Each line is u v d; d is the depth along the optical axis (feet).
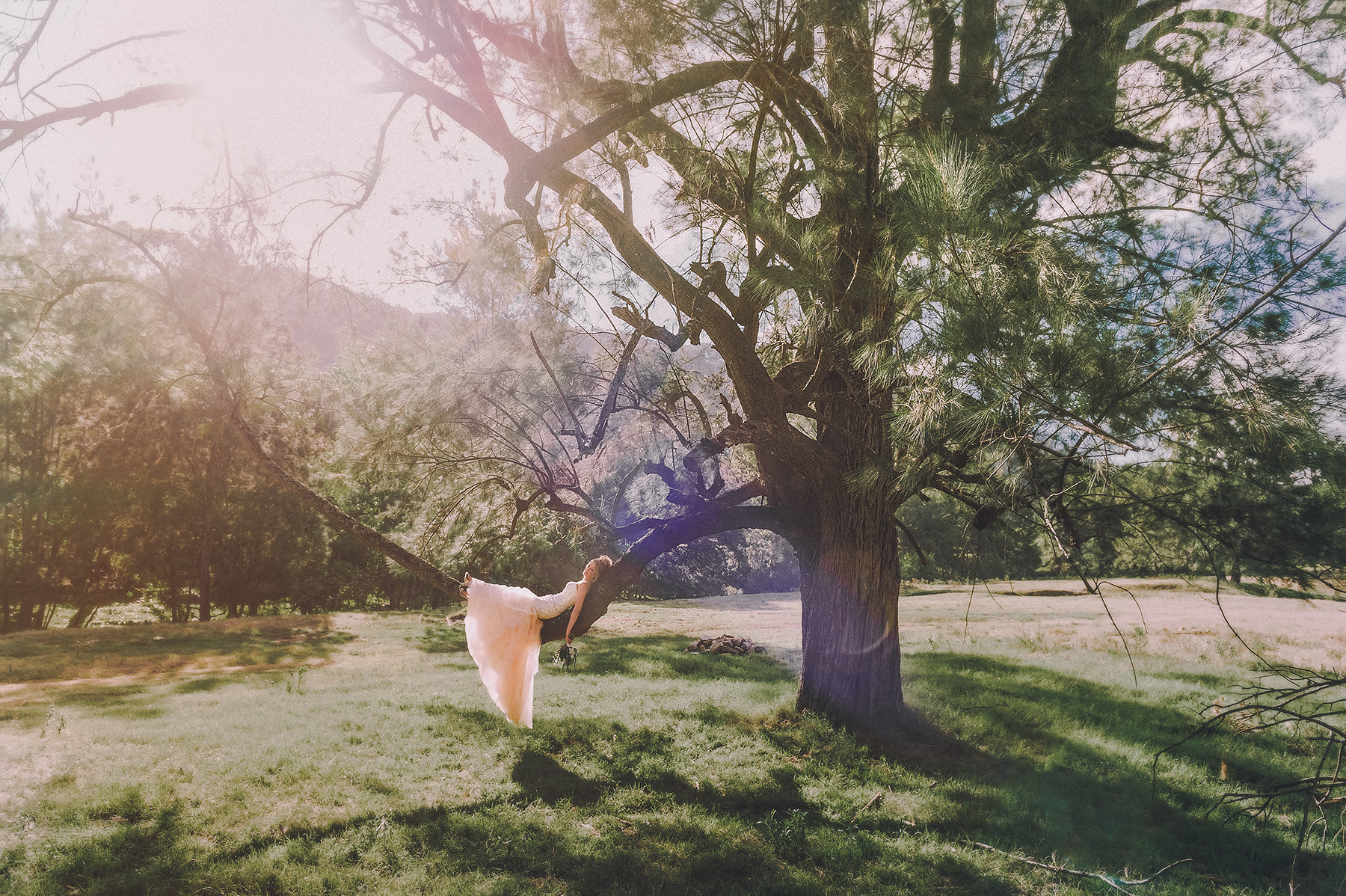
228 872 16.96
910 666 47.24
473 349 28.32
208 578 84.94
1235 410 12.51
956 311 12.22
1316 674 17.11
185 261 21.30
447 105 24.41
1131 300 13.41
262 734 28.55
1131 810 22.48
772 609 103.65
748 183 21.56
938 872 18.33
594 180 24.72
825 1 17.63
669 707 34.17
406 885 16.79
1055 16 20.18
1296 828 21.49
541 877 17.56
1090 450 12.62
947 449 15.98
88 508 75.87
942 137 15.37
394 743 27.55
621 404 29.71
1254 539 16.48
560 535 36.78
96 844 18.17
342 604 105.91
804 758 26.53
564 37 20.11
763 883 17.37
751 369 25.32
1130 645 58.75
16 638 63.98
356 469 31.40
